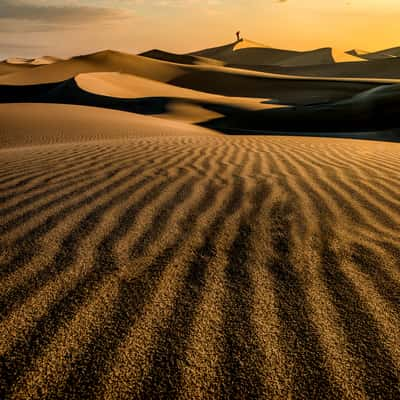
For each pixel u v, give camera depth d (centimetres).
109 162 450
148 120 1802
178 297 155
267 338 128
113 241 211
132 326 134
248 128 3161
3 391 105
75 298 152
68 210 264
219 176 374
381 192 310
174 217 251
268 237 219
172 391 107
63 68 8769
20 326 133
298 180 356
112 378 111
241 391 107
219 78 8212
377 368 115
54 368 114
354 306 148
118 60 9506
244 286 164
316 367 115
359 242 210
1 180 354
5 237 214
